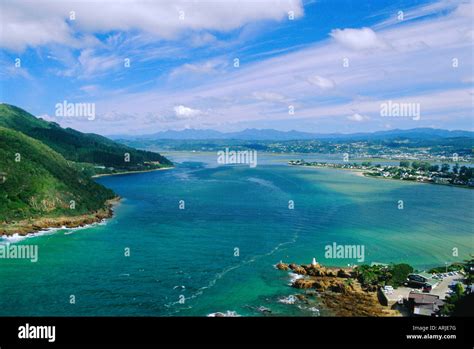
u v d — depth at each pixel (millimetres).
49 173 155125
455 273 86125
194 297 77625
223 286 82750
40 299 76625
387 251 106750
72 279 86375
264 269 92562
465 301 67312
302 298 76625
